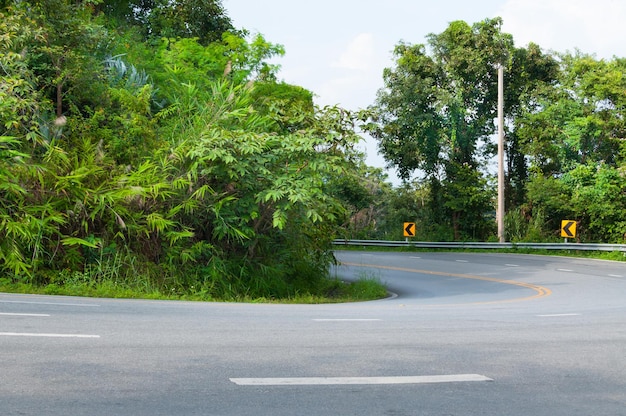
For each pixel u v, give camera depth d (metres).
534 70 55.25
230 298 17.33
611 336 9.15
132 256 16.78
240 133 18.72
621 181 44.78
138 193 16.70
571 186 47.56
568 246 39.84
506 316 11.70
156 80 24.61
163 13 38.19
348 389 5.64
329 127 20.38
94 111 20.31
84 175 16.27
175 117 21.27
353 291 21.23
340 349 7.54
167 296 15.54
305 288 21.12
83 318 9.36
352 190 54.62
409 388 5.75
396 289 22.77
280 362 6.67
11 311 9.77
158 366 6.25
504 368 6.75
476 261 34.47
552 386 5.98
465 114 53.94
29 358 6.37
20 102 16.81
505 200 55.34
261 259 19.88
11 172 15.77
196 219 18.64
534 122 51.19
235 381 5.77
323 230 22.11
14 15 19.27
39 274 15.22
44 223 15.34
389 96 53.38
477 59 52.22
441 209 54.16
